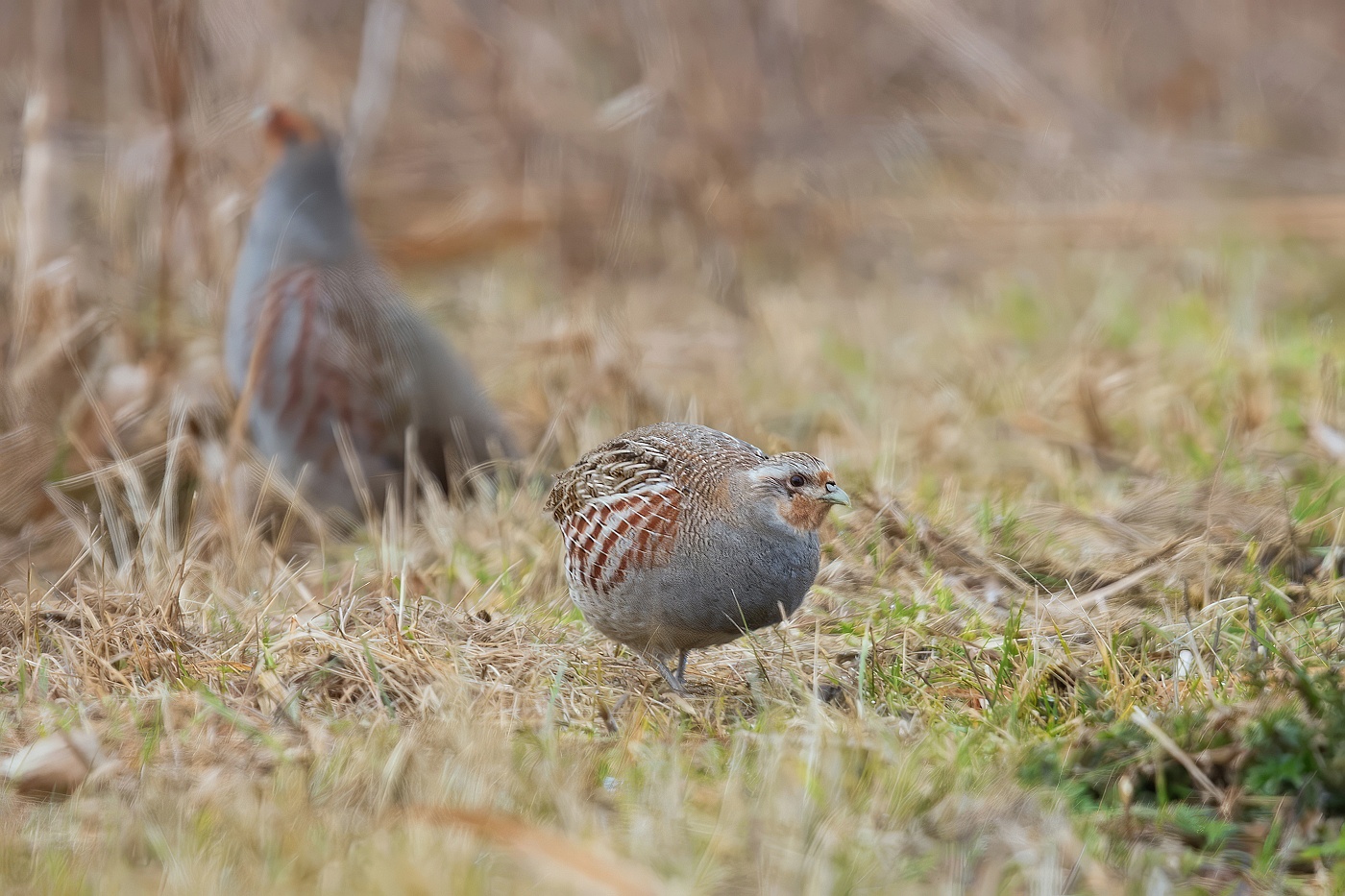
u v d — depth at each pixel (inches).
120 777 272.8
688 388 577.0
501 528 433.1
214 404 515.8
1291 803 260.2
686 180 767.1
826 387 591.8
